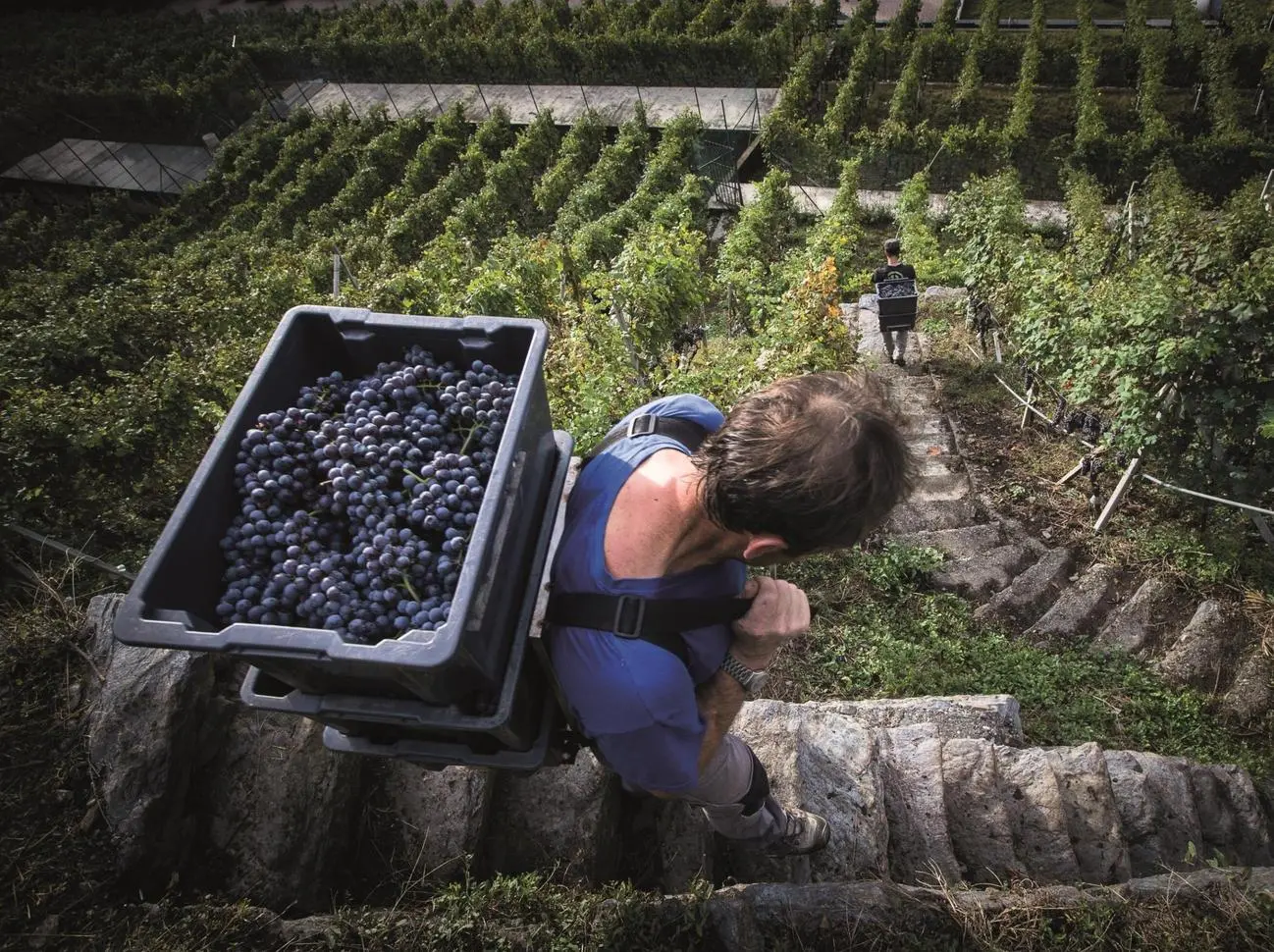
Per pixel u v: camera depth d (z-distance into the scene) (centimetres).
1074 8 3197
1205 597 730
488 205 2709
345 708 206
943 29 3005
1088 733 592
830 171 2555
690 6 3562
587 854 352
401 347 238
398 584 192
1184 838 457
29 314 1204
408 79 3712
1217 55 2561
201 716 366
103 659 381
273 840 345
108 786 339
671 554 189
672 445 210
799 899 332
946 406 1060
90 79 4078
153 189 3550
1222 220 1305
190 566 192
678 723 192
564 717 255
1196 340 753
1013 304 1175
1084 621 707
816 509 167
